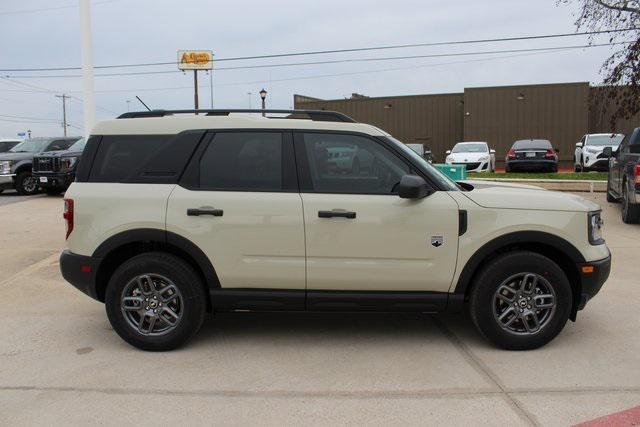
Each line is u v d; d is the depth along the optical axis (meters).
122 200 4.52
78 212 4.55
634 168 9.97
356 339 4.87
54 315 5.57
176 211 4.47
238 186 4.52
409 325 5.21
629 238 9.22
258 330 5.10
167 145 4.62
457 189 4.60
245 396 3.79
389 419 3.47
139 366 4.30
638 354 4.48
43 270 7.37
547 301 4.50
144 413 3.56
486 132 31.97
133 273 4.51
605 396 3.76
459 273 4.45
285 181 4.51
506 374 4.11
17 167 16.39
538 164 19.89
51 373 4.18
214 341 4.83
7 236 9.71
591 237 4.52
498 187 5.24
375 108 35.72
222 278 4.51
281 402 3.70
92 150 4.68
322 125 4.59
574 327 5.10
